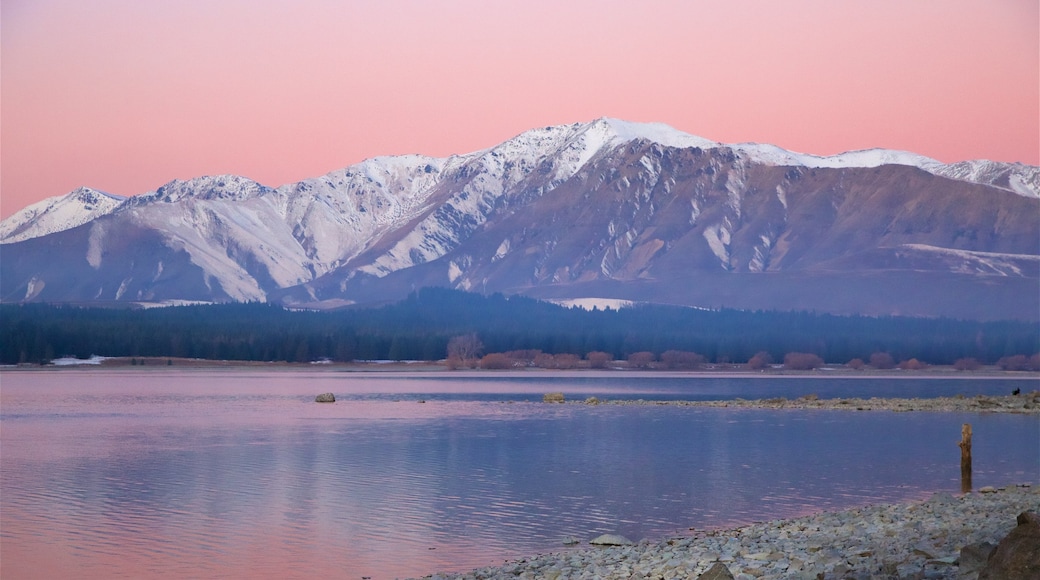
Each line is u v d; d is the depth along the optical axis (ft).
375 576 179.32
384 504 254.47
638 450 379.35
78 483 293.84
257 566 188.55
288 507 250.16
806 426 481.87
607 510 243.40
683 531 215.51
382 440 424.46
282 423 518.78
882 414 552.00
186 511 245.65
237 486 286.87
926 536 160.76
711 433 448.24
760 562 151.74
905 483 284.61
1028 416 531.91
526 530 218.59
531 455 363.35
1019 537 108.78
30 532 220.84
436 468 326.03
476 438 431.43
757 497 261.85
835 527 191.83
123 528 224.53
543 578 156.35
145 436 445.78
